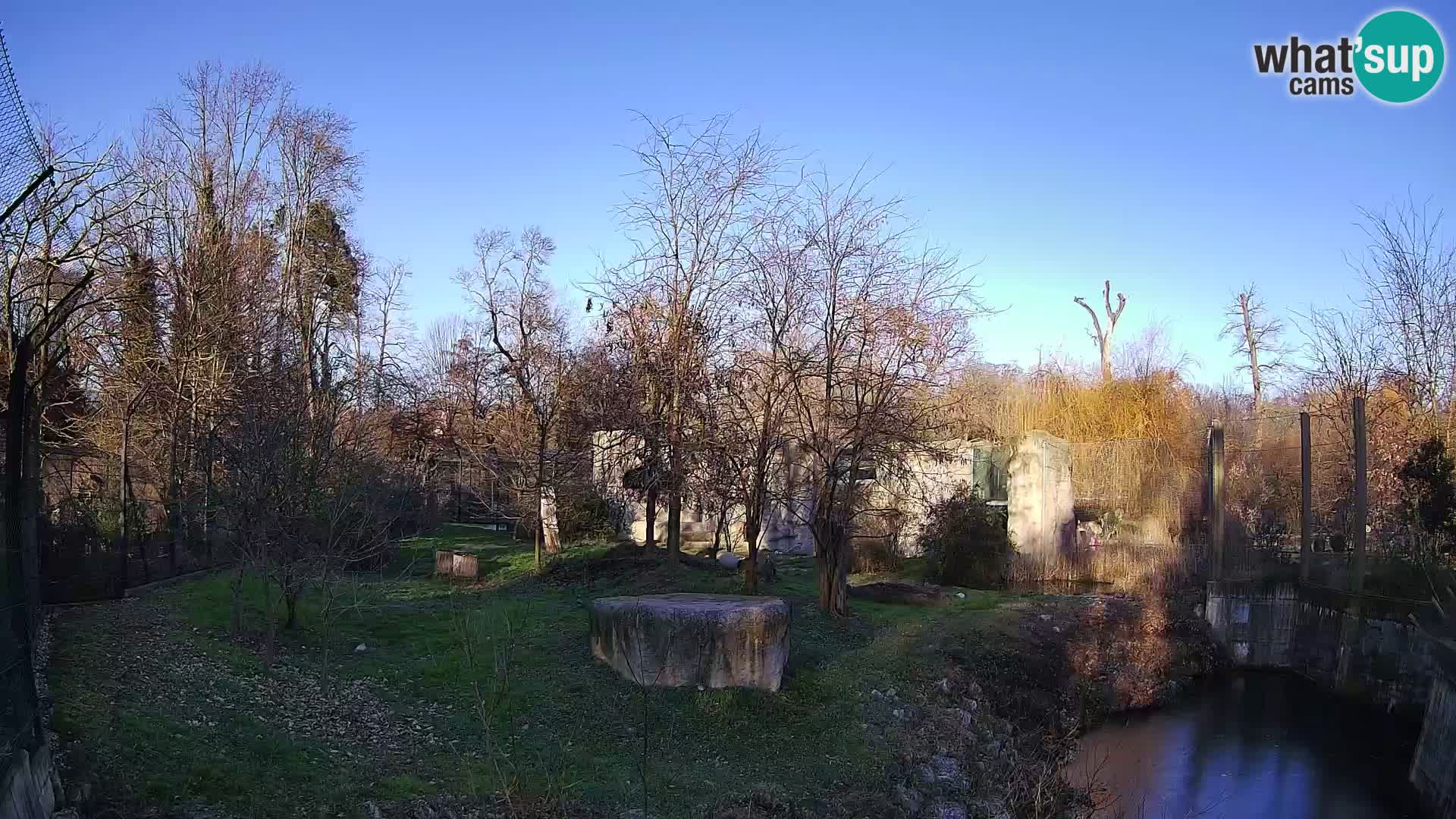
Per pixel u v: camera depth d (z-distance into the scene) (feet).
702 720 37.37
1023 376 95.35
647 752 33.30
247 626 46.96
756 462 53.47
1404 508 60.34
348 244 108.88
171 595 56.18
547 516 82.58
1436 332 71.61
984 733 42.11
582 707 37.70
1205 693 56.90
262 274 90.38
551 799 28.58
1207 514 71.41
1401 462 63.52
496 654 39.22
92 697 30.53
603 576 66.13
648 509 68.69
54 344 63.46
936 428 54.70
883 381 51.03
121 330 76.69
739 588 58.03
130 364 73.72
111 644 39.73
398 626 50.08
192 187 87.25
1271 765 45.21
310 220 104.32
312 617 50.31
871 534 72.69
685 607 40.06
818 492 52.80
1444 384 70.38
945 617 56.54
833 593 53.26
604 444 79.36
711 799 31.01
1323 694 56.85
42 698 29.25
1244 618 62.80
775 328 52.90
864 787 33.78
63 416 71.82
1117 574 69.82
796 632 48.96
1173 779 43.42
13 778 18.85
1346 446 71.15
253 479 43.88
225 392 72.23
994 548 70.69
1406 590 56.03
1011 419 90.27
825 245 52.54
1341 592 57.67
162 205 80.74
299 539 44.96
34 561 37.22
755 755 35.53
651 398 60.18
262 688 36.96
